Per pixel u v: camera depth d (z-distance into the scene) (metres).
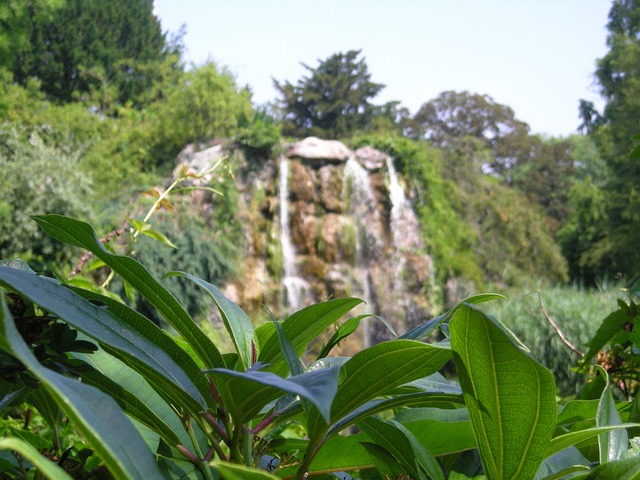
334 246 12.02
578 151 27.36
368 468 0.67
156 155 12.46
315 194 12.26
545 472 0.55
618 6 18.69
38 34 21.94
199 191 11.59
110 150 12.55
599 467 0.46
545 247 13.30
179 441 0.51
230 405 0.46
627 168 16.95
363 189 12.36
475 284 12.05
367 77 28.25
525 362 0.40
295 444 0.61
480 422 0.45
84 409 0.30
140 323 0.50
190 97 12.56
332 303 0.54
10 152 10.45
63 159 10.43
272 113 13.60
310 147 12.42
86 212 9.97
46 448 0.70
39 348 0.44
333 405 0.46
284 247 11.93
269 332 0.62
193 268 10.56
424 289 11.98
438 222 12.34
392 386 0.46
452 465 0.65
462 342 0.43
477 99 24.27
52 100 22.53
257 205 11.92
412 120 24.84
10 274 0.43
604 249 16.97
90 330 0.44
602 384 0.98
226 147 12.12
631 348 1.00
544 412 0.42
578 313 7.48
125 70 25.03
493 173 23.73
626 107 16.84
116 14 24.38
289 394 0.53
